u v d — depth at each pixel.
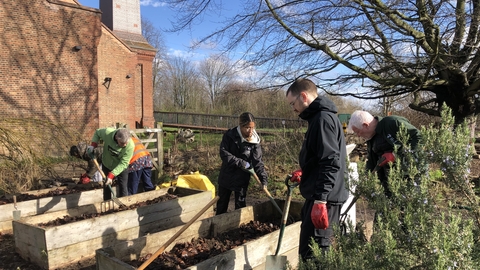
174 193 5.83
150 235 3.39
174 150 11.62
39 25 13.52
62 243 3.74
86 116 14.97
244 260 3.17
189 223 3.37
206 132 18.62
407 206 1.83
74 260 3.84
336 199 2.66
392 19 7.39
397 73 9.05
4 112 12.73
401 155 2.92
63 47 14.22
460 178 1.89
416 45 7.41
